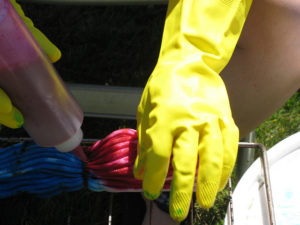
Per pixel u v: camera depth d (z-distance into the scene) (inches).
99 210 46.2
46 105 26.3
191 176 24.4
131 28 61.4
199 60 27.7
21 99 25.4
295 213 36.5
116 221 45.8
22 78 24.3
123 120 53.7
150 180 25.3
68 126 28.7
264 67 35.4
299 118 56.3
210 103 26.5
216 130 25.4
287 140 40.3
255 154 53.3
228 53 29.5
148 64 59.3
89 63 59.2
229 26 29.1
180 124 25.2
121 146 32.6
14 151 33.4
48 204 44.8
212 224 46.3
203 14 29.0
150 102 27.2
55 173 32.8
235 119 40.1
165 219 40.2
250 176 38.9
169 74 27.1
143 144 26.9
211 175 24.4
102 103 44.4
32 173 32.9
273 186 38.2
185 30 28.8
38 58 24.6
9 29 22.4
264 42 34.1
